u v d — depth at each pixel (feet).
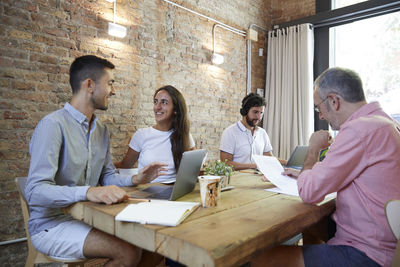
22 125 7.32
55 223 4.35
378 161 3.38
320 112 4.28
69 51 8.14
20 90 7.28
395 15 11.74
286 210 3.48
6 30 7.03
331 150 3.59
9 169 7.12
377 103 3.84
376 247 3.27
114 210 3.29
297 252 3.54
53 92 7.86
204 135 12.15
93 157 4.99
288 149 13.73
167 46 10.68
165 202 3.60
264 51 15.21
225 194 4.35
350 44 13.07
